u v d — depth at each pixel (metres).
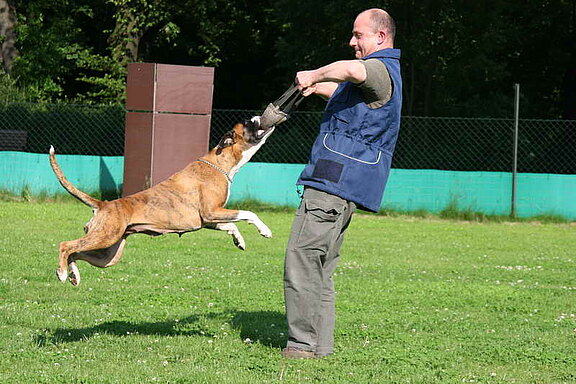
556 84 27.80
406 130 18.98
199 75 15.72
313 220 5.71
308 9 23.92
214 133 19.12
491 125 19.42
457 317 7.48
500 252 12.37
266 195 17.30
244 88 32.34
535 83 27.61
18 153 16.97
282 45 25.00
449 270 10.40
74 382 5.07
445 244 13.10
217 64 29.23
